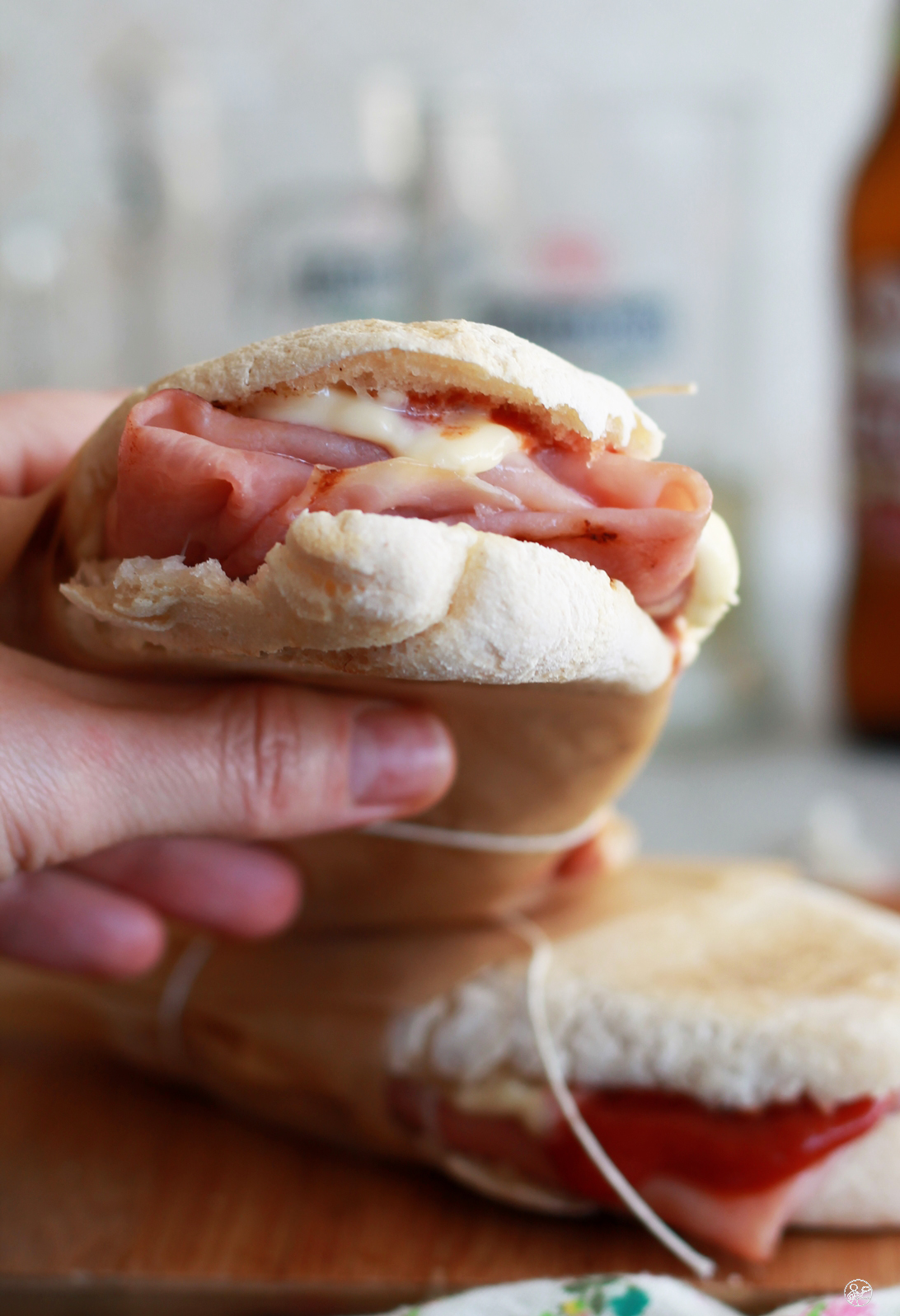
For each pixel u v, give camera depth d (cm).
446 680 28
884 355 66
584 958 35
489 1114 34
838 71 77
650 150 64
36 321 73
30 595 32
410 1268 33
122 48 76
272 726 31
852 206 66
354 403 29
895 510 67
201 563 28
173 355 74
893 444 66
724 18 77
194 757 31
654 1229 33
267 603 27
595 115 64
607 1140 33
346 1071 35
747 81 77
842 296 70
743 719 72
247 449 28
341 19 77
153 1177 36
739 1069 33
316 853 35
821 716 74
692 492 30
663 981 34
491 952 36
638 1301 30
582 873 39
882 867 51
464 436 29
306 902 37
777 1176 32
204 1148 37
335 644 27
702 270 65
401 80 77
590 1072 33
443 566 27
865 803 60
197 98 71
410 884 36
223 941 38
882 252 65
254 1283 33
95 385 75
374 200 68
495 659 27
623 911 38
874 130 71
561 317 65
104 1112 39
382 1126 35
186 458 28
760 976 35
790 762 68
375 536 26
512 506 29
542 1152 34
